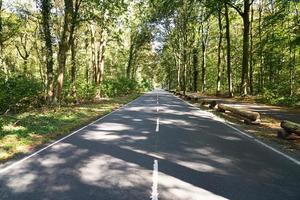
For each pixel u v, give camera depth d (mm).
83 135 13742
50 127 14969
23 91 21391
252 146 11461
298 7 36188
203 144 11719
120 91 53062
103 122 18359
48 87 23672
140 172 8008
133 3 41031
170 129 15500
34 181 7320
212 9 39062
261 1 45438
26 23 36781
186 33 59656
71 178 7527
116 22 34969
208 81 82500
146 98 49594
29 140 12117
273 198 6312
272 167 8609
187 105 33156
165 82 161750
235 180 7430
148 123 17891
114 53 66500
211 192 6594
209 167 8547
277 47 43094
